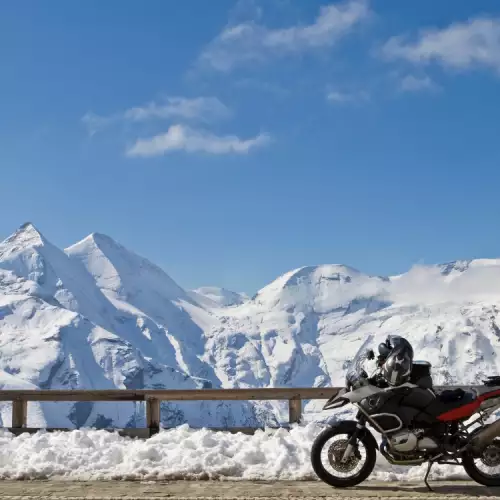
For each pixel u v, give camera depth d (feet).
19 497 33.63
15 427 58.80
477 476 35.50
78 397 58.65
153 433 56.59
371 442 35.60
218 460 40.47
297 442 45.14
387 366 34.99
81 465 41.27
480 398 35.24
